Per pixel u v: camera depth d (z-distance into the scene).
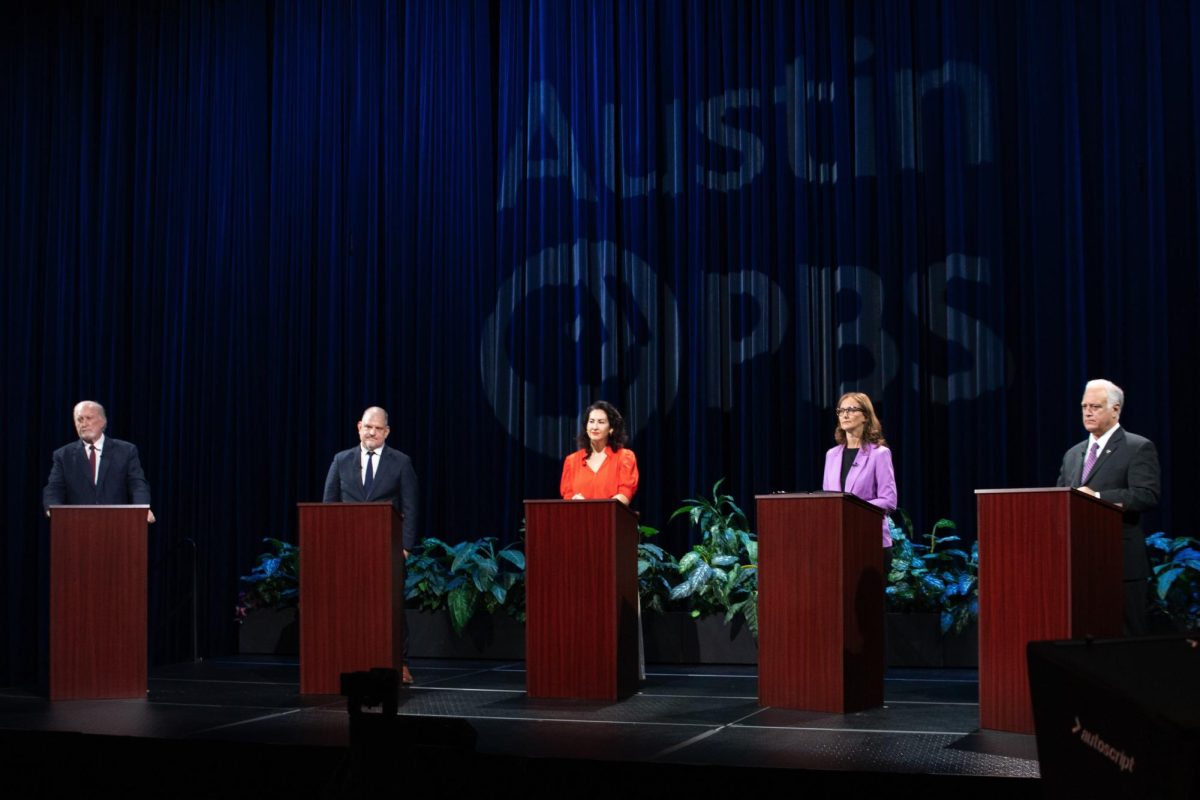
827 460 5.57
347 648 5.24
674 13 8.09
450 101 8.46
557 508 5.15
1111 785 1.57
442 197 8.44
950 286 7.43
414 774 2.78
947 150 7.49
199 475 8.67
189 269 8.80
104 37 9.02
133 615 5.35
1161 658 1.69
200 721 4.56
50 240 9.02
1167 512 6.91
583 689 5.07
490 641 7.16
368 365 8.45
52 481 6.05
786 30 7.86
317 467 8.47
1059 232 7.29
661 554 7.11
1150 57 7.17
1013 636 4.24
